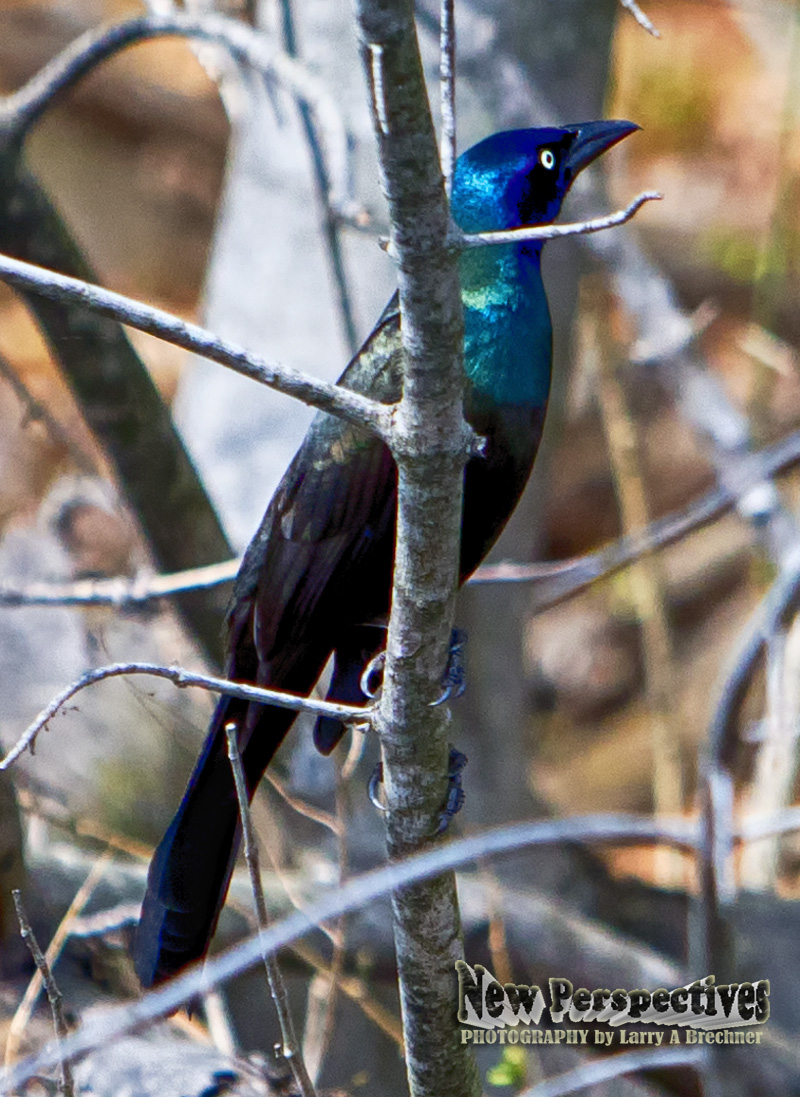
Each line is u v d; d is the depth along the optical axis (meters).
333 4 11.22
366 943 9.63
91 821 10.17
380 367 6.66
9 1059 6.81
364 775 10.63
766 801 11.34
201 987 5.57
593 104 12.02
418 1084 6.08
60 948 7.60
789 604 8.30
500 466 6.55
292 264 11.69
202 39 9.70
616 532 20.66
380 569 6.79
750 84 24.59
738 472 10.90
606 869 12.12
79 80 9.66
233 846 6.54
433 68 11.30
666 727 13.01
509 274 6.65
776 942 10.27
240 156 12.19
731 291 22.47
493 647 12.20
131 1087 6.70
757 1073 8.90
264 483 11.72
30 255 9.42
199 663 11.17
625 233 12.99
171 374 20.66
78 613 12.04
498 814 12.15
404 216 4.28
